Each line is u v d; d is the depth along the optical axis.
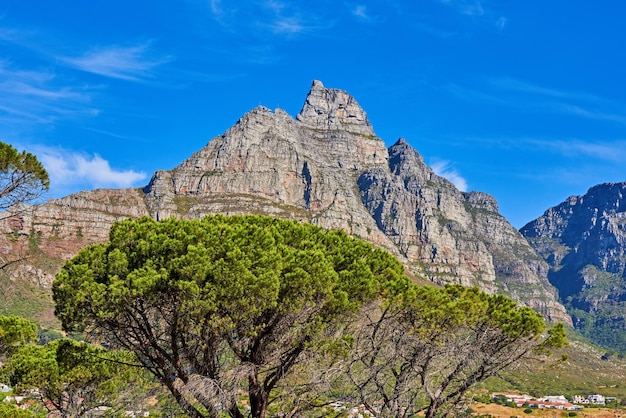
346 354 18.59
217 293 16.33
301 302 17.36
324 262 18.23
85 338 17.98
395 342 20.67
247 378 18.52
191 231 18.20
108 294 16.30
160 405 20.84
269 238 18.47
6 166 18.67
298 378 18.59
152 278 16.17
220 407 18.00
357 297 19.00
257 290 16.47
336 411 20.44
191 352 18.09
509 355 21.58
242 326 17.44
